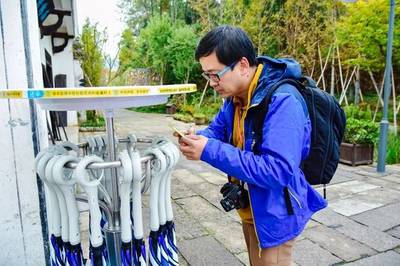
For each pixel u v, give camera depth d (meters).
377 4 6.96
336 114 1.34
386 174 4.53
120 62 17.39
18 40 1.58
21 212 1.74
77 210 1.11
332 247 2.54
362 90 11.84
